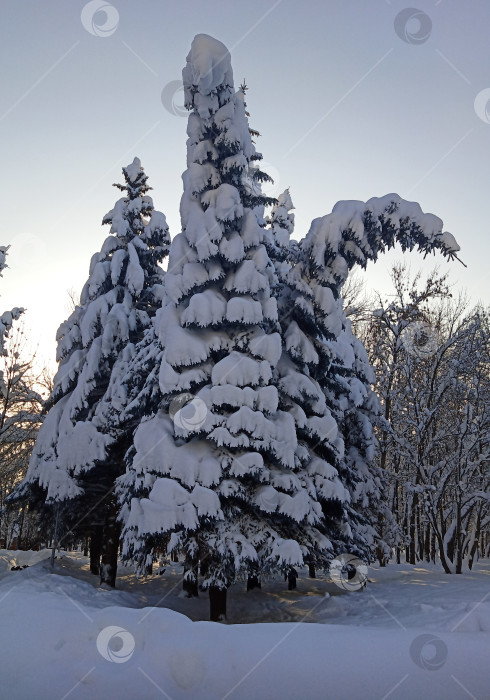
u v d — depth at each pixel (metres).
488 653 8.04
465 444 26.50
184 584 18.19
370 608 13.82
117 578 22.28
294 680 7.65
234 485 13.54
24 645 8.94
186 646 8.56
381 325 29.77
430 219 15.37
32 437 28.84
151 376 15.95
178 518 12.93
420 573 23.44
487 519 27.23
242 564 12.85
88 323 20.59
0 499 33.44
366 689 7.32
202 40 14.77
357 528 20.50
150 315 22.47
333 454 16.56
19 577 16.84
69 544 23.72
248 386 14.25
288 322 16.69
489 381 26.69
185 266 14.87
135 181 22.94
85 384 19.73
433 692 7.17
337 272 15.88
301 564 12.91
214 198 14.96
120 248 22.42
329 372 18.73
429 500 25.02
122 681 7.94
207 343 14.57
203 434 13.99
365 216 15.95
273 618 14.59
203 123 15.34
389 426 24.81
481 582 16.53
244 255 15.03
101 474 19.88
